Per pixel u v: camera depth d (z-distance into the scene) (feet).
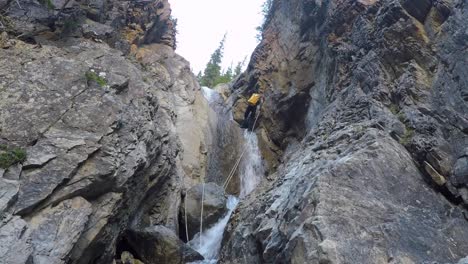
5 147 35.22
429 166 37.14
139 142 46.34
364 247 29.63
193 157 71.92
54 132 38.68
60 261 31.32
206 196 62.39
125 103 48.57
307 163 43.93
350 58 61.82
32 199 32.63
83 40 58.80
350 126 45.96
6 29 51.72
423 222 33.12
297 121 80.12
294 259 30.25
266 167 81.15
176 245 48.70
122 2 79.77
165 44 94.84
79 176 36.88
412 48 48.85
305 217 32.96
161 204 57.72
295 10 92.22
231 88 112.78
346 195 33.42
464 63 42.04
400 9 51.88
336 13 69.56
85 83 45.37
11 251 27.73
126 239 49.37
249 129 92.38
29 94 41.32
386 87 48.85
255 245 39.58
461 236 32.78
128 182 42.11
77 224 34.09
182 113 77.36
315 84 75.66
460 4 46.70
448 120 40.47
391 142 39.42
